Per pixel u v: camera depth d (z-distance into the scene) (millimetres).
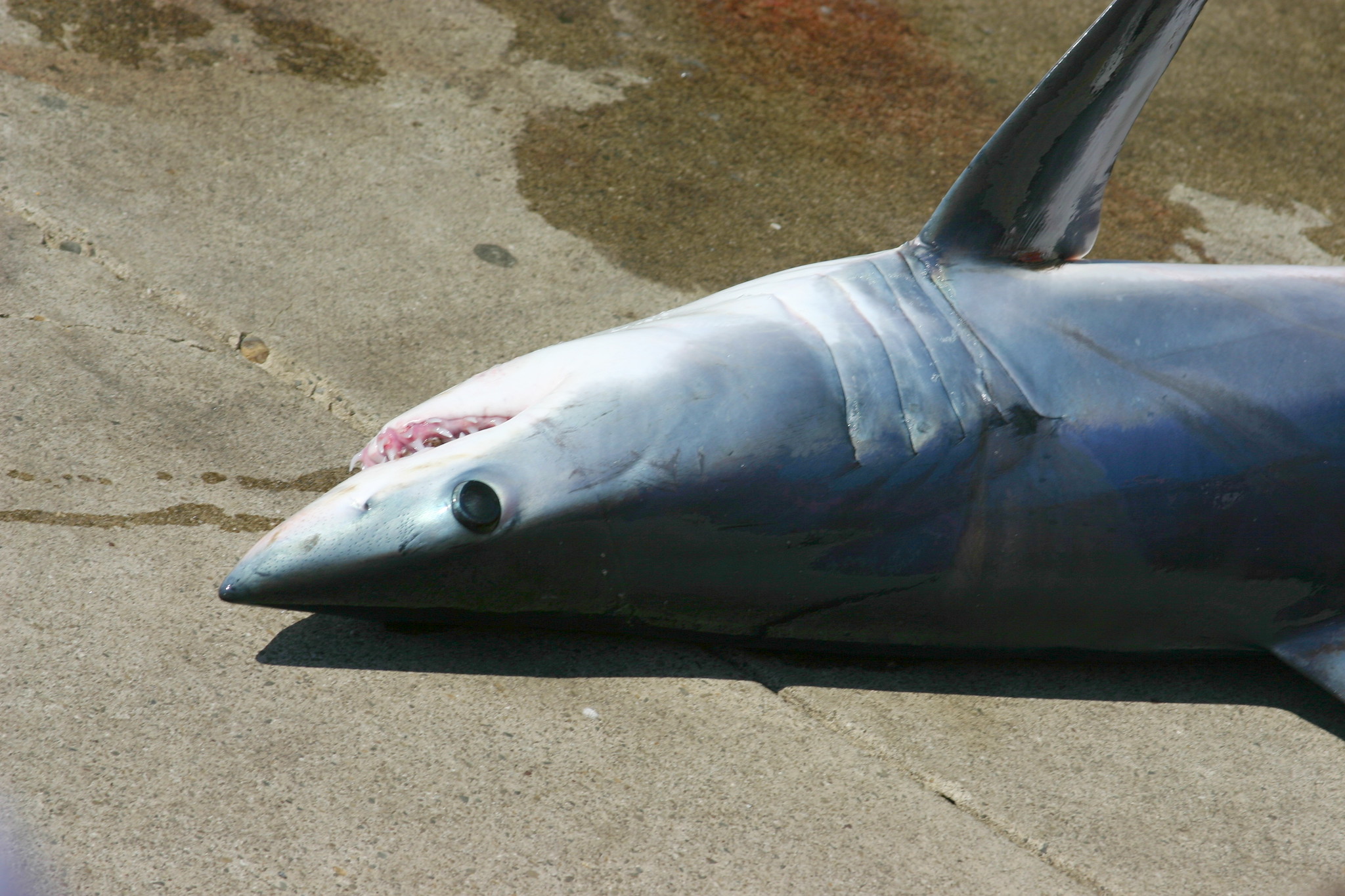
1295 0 5555
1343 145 4723
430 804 2135
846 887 2111
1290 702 2676
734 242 3729
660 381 2354
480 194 3721
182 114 3734
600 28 4547
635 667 2514
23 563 2422
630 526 2324
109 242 3252
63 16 3953
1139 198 4188
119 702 2203
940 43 4867
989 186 2412
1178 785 2412
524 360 2520
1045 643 2623
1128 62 2227
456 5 4480
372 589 2279
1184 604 2561
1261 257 4031
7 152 3426
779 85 4457
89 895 1890
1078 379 2430
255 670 2332
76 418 2768
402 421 2494
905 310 2475
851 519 2391
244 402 2943
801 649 2607
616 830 2146
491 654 2480
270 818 2061
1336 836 2340
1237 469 2447
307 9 4277
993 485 2402
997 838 2248
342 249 3422
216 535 2604
